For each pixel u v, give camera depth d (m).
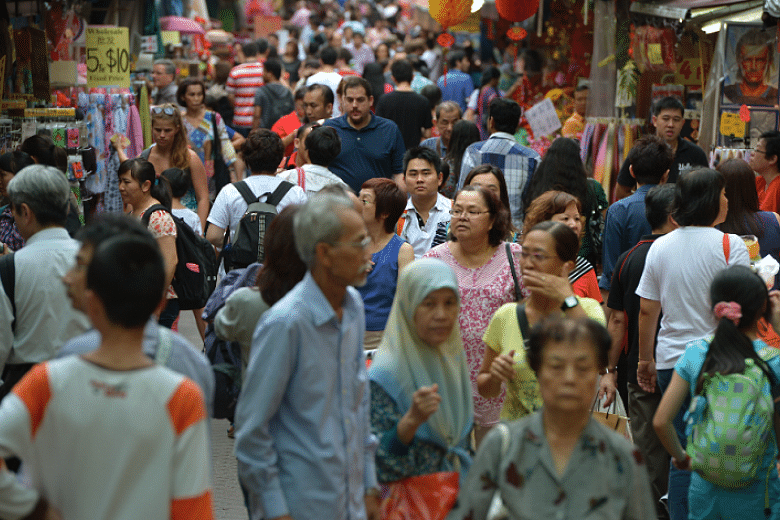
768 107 15.70
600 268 17.55
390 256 9.23
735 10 16.17
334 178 12.20
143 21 22.81
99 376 4.29
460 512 4.80
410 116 18.67
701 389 6.68
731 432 6.46
